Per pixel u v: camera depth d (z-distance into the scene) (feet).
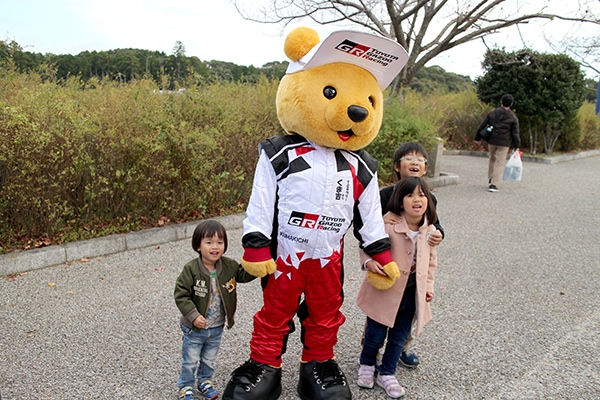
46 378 10.59
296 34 9.58
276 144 9.61
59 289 15.06
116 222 19.52
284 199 9.44
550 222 25.88
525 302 15.69
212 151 21.66
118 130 19.17
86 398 9.99
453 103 57.31
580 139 56.13
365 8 34.78
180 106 22.66
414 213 10.29
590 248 21.67
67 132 17.66
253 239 9.33
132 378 10.73
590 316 14.80
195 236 9.61
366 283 10.94
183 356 9.79
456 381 11.22
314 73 9.38
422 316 10.34
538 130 53.36
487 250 20.88
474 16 35.45
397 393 10.48
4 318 13.15
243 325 13.30
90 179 18.61
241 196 23.76
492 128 32.50
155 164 19.67
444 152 54.19
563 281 17.65
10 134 16.63
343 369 11.55
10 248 16.84
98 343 12.09
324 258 9.70
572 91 49.32
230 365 11.43
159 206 20.43
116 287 15.35
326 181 9.41
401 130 31.04
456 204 29.22
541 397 10.71
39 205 17.13
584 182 38.58
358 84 9.45
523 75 50.03
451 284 16.96
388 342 10.78
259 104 26.96
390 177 32.27
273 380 10.11
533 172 43.04
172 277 16.29
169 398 10.11
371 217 10.19
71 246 17.25
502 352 12.53
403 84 37.37
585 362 12.18
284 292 9.75
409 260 10.37
